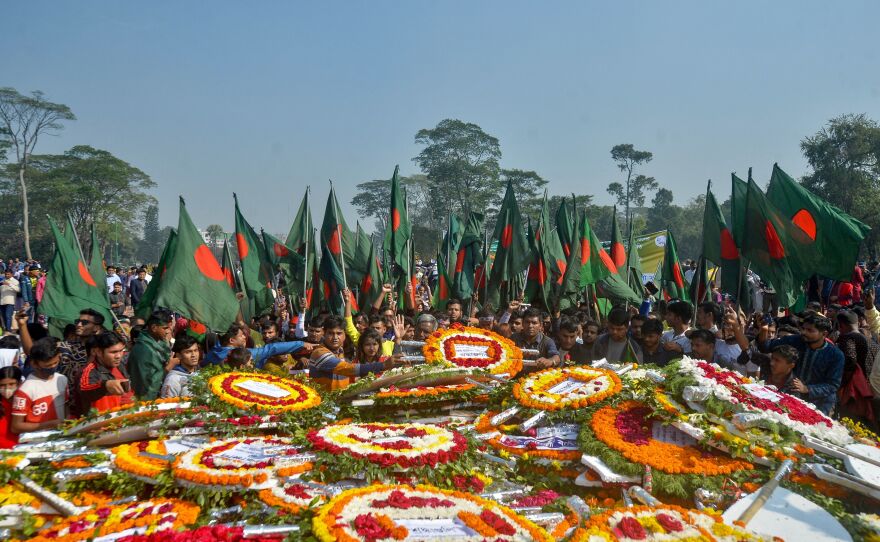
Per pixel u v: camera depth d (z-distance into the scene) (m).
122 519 4.32
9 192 79.88
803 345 8.80
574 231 14.23
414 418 6.92
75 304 11.80
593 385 6.62
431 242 79.75
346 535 3.94
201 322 9.91
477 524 4.13
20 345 11.58
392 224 15.70
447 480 5.04
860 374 9.26
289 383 6.95
